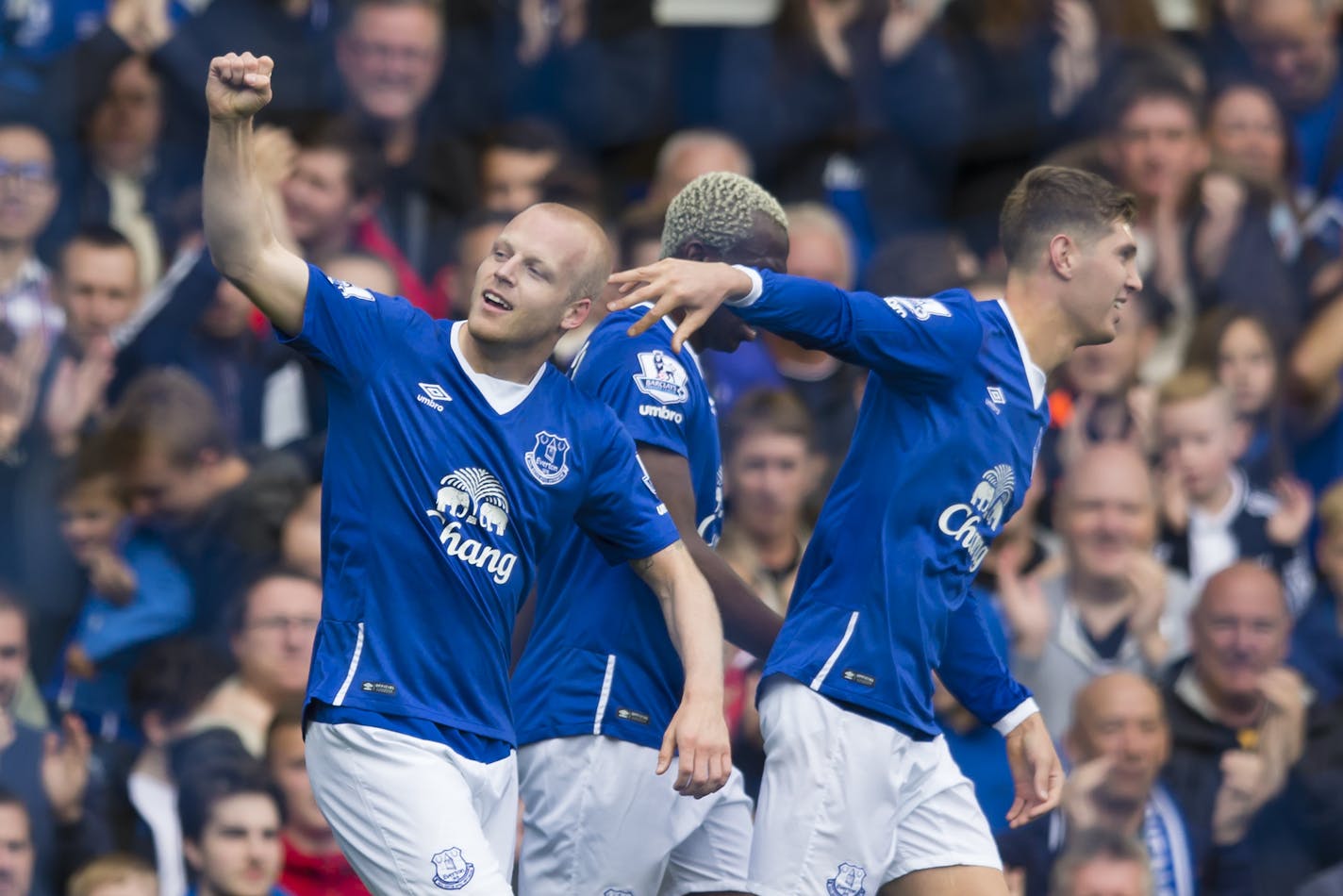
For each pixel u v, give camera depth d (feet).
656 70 75.87
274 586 55.06
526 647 40.06
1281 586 59.11
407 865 32.81
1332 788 57.93
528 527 34.19
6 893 50.85
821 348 34.73
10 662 54.29
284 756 52.44
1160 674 59.21
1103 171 73.56
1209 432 65.62
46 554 57.11
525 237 33.40
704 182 40.29
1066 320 37.73
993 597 59.21
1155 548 63.52
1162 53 76.84
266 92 30.96
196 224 66.59
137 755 54.03
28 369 61.11
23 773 52.44
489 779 34.14
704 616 35.32
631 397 38.47
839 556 36.81
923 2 77.56
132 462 57.57
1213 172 73.77
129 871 51.29
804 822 36.47
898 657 36.58
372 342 33.09
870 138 75.77
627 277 32.71
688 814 39.86
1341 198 77.97
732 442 57.26
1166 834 56.34
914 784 38.17
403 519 33.22
